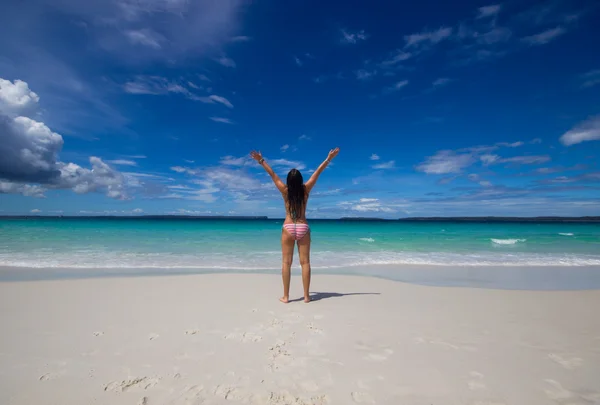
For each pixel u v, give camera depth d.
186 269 8.53
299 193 4.84
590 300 5.21
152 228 26.00
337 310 4.48
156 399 2.27
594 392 2.40
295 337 3.44
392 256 11.73
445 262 10.39
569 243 17.14
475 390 2.42
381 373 2.67
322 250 13.55
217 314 4.25
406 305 4.79
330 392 2.38
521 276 8.00
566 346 3.26
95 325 3.80
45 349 3.11
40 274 7.52
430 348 3.19
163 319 4.02
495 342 3.36
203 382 2.50
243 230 24.70
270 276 7.18
